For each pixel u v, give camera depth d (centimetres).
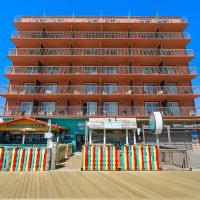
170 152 1198
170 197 551
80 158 1720
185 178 824
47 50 3152
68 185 687
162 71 2994
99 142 2422
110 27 3238
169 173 948
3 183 714
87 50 3225
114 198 541
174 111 2894
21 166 995
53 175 873
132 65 3017
